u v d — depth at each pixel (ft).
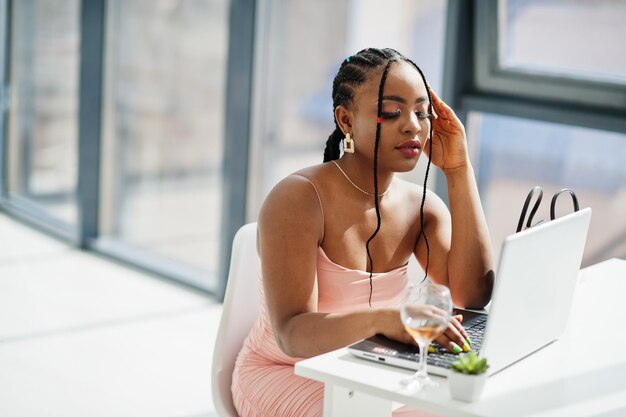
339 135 7.05
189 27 14.75
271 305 6.32
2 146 19.97
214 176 14.70
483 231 7.00
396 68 6.40
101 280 15.55
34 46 18.75
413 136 6.42
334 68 12.39
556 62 10.29
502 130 11.05
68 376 11.28
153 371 11.57
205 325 13.41
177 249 15.69
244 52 13.35
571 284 6.21
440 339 5.61
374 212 6.79
